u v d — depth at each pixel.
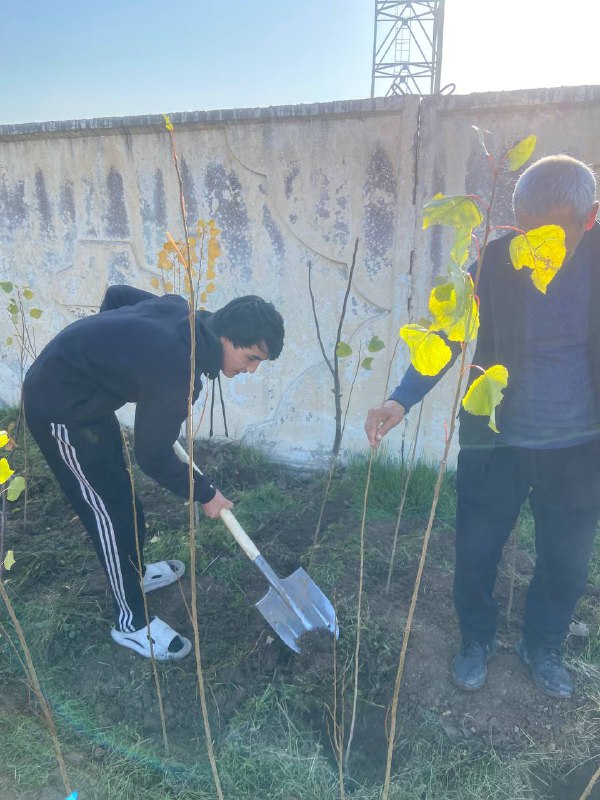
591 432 1.90
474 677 2.18
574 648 2.40
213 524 3.17
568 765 2.02
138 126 3.68
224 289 3.84
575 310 1.82
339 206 3.50
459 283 0.90
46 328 4.39
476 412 0.95
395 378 3.63
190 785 1.93
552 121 3.07
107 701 2.22
